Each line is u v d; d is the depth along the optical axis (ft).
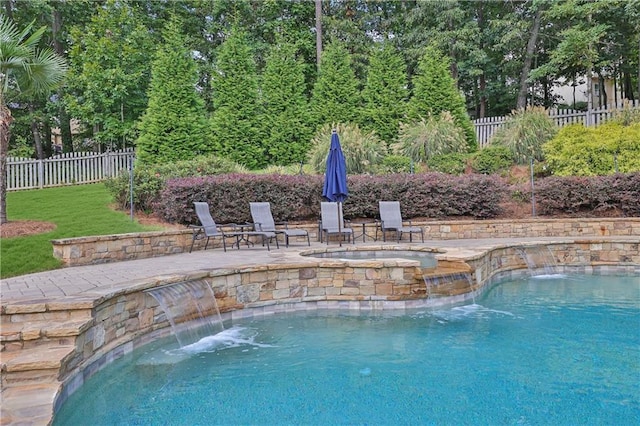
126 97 62.54
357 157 46.57
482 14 82.12
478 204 40.42
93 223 31.86
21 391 10.73
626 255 32.04
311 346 16.40
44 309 13.20
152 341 16.72
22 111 70.44
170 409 11.32
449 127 50.37
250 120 55.01
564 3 64.80
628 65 76.74
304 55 79.92
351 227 37.73
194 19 79.36
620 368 13.82
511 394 12.00
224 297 19.54
